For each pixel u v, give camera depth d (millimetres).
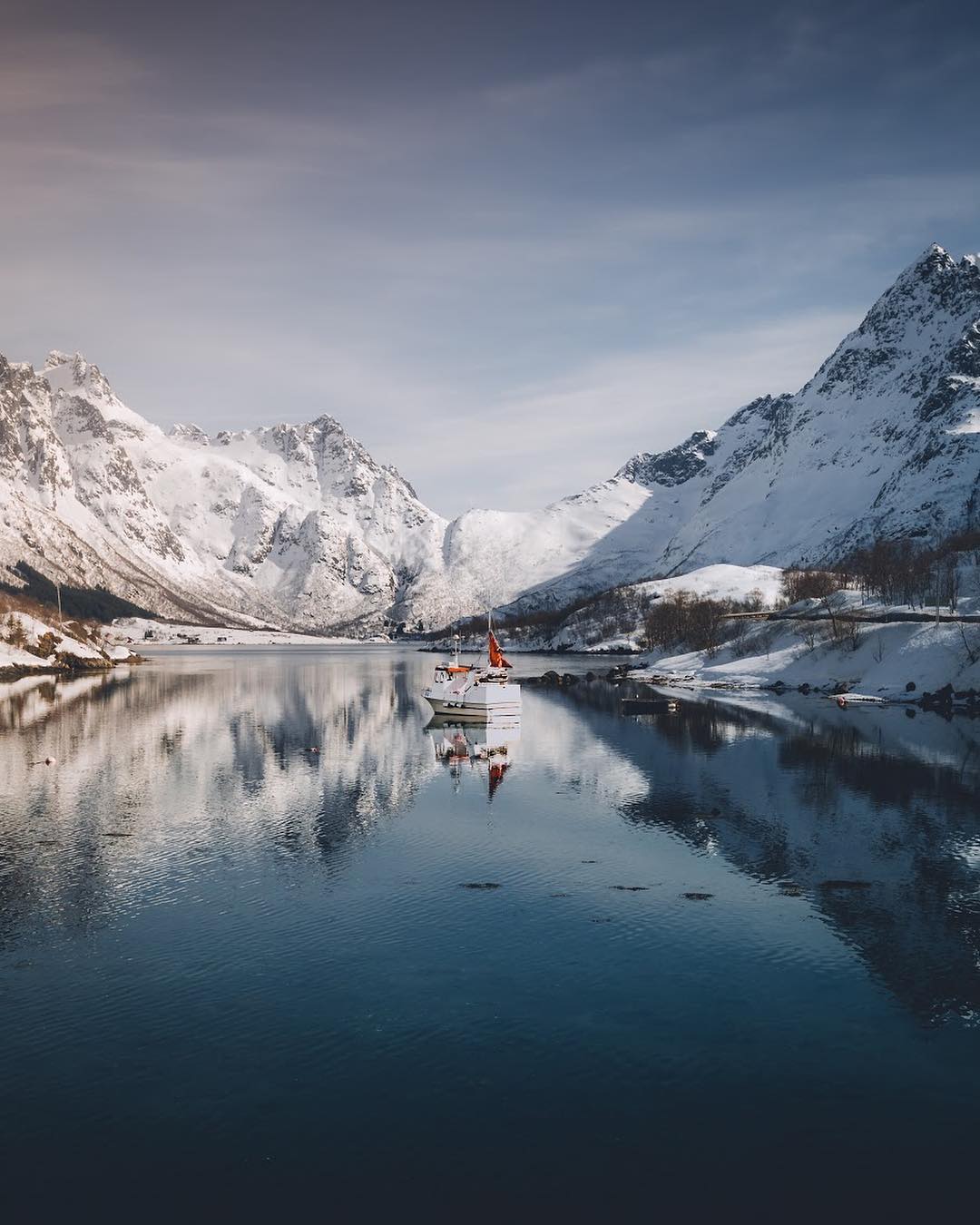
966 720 105000
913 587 197625
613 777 71312
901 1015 30750
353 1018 30562
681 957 35281
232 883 44469
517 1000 31797
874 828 54406
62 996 32188
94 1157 23781
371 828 55188
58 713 120938
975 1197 22391
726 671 173500
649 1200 22297
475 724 108375
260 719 115188
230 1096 26297
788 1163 23531
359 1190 22625
